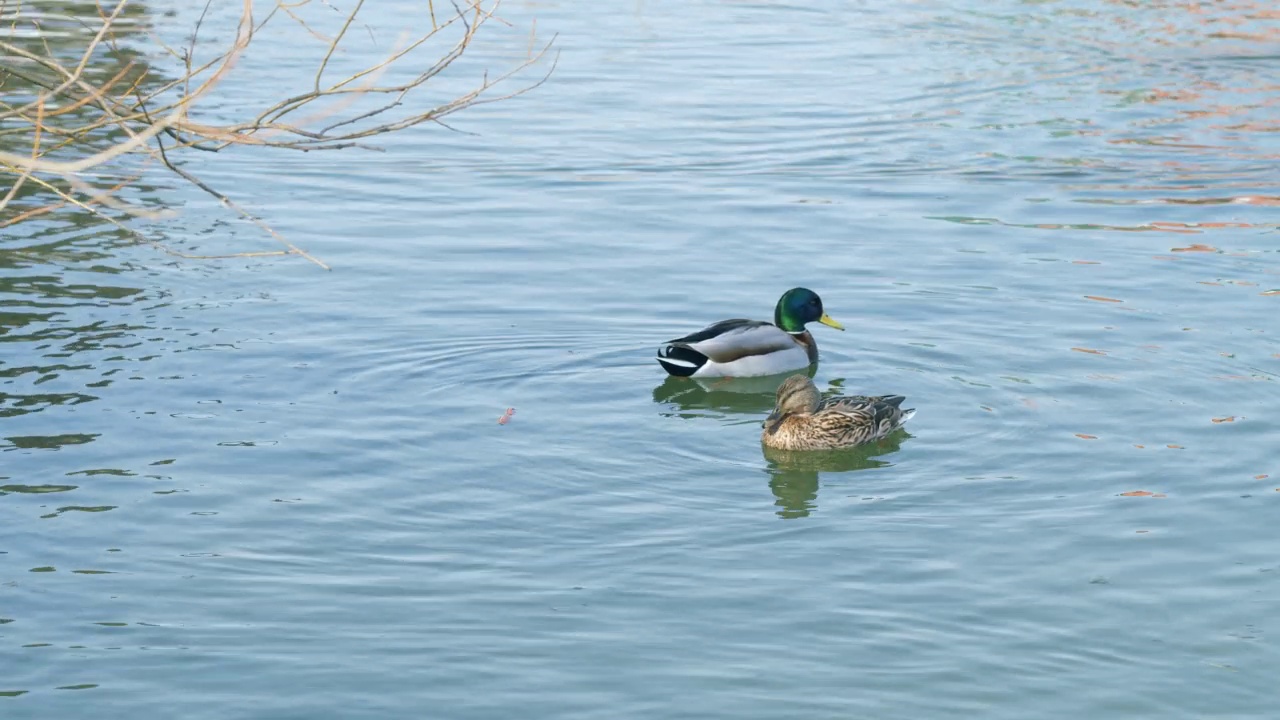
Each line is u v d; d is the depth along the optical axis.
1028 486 13.09
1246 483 13.03
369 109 27.47
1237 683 9.84
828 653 10.24
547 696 9.66
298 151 24.95
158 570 11.34
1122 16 37.03
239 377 15.31
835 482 13.30
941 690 9.76
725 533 12.23
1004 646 10.34
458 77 30.02
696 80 30.19
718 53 32.72
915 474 13.42
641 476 13.41
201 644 10.27
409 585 11.20
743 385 16.00
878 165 24.39
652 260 19.67
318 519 12.27
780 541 12.06
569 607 10.89
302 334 16.66
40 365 15.40
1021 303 17.89
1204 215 21.66
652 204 22.23
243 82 28.70
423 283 18.59
